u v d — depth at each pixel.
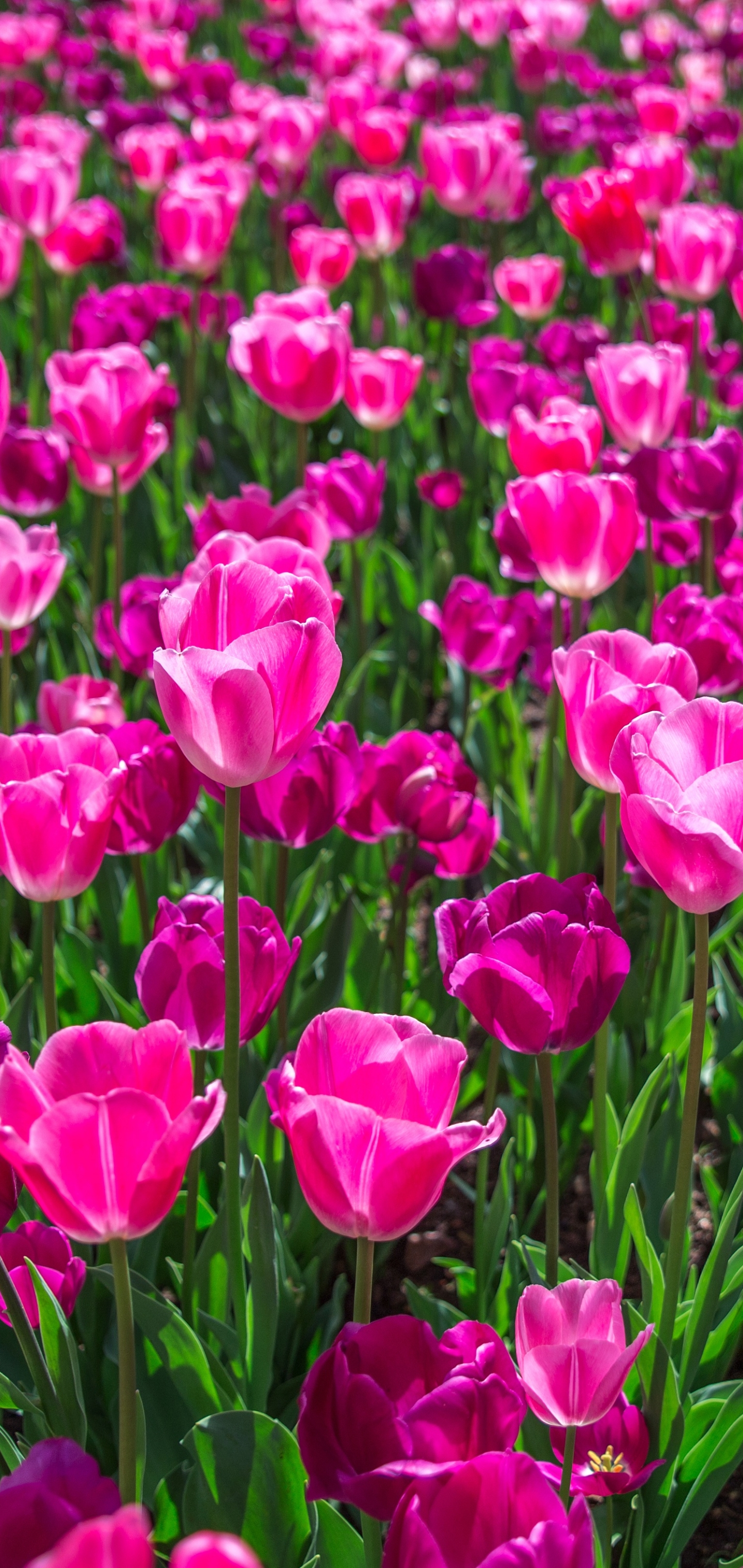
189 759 1.15
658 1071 1.36
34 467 2.06
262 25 6.80
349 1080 1.10
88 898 1.91
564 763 1.55
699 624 1.57
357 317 3.58
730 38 5.51
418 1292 1.40
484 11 5.58
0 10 6.87
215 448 2.91
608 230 2.18
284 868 1.47
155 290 3.01
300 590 1.15
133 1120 1.04
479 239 4.46
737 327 3.91
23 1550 1.00
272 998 1.27
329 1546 1.20
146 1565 0.92
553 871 1.74
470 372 2.81
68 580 2.43
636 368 1.76
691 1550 1.38
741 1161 1.46
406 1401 1.08
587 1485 1.22
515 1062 1.57
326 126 4.80
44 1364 1.21
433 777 1.46
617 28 7.50
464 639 1.87
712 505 1.77
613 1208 1.38
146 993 1.25
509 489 1.49
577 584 1.50
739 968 1.57
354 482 2.00
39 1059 1.07
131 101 5.91
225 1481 1.19
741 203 4.65
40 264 3.20
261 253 4.18
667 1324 1.28
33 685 2.16
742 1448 1.27
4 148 5.00
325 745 1.36
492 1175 1.64
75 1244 1.38
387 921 2.02
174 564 2.57
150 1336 1.24
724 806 1.15
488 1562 1.00
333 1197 1.09
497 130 3.34
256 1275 1.27
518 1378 1.15
